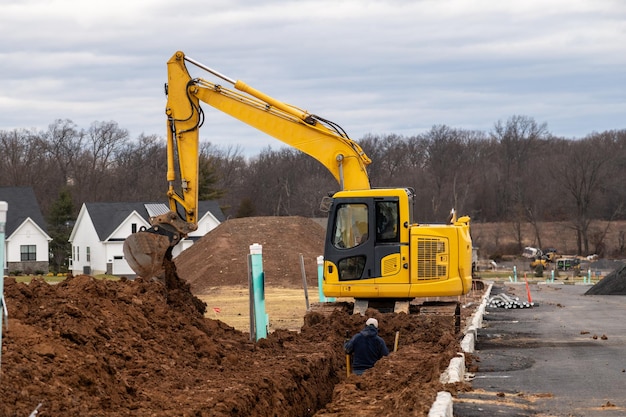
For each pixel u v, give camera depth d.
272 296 35.97
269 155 115.94
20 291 11.68
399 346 17.47
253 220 53.16
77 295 12.41
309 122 21.78
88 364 9.70
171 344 12.79
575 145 114.25
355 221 20.91
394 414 9.43
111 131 107.81
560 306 33.09
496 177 113.62
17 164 99.56
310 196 106.50
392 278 20.56
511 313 29.09
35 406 8.14
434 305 21.00
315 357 14.93
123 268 74.25
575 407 10.77
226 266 46.00
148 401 9.82
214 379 11.66
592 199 102.62
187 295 17.45
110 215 76.12
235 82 21.53
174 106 21.23
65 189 87.38
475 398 11.20
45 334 10.27
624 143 109.44
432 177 113.50
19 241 72.75
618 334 20.69
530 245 101.44
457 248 20.64
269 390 11.82
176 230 17.53
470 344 16.70
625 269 44.53
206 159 96.69
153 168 109.44
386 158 117.75
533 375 13.66
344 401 11.02
